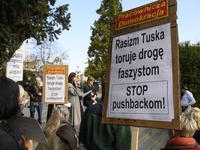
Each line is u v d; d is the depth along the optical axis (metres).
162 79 1.59
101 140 1.96
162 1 1.72
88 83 6.86
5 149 1.04
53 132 2.32
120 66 1.90
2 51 5.61
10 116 1.16
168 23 1.65
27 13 6.61
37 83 7.12
